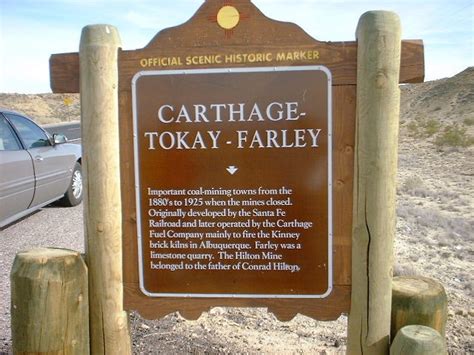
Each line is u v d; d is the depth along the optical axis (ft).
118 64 8.55
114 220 8.61
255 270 8.60
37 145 25.32
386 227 8.24
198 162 8.57
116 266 8.68
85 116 8.48
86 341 8.63
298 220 8.48
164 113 8.55
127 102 8.59
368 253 8.24
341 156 8.35
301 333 14.52
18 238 22.93
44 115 201.57
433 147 84.23
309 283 8.54
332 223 8.43
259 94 8.39
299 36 8.29
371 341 8.38
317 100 8.32
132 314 15.08
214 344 13.37
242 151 8.48
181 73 8.48
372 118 8.07
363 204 8.20
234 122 8.46
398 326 8.66
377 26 7.96
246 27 8.35
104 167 8.50
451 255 23.39
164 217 8.67
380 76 8.01
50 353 8.21
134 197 8.68
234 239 8.60
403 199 39.50
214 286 8.68
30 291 8.09
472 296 17.87
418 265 21.70
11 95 222.28
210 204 8.59
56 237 23.13
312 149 8.39
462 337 14.17
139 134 8.61
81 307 8.46
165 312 8.79
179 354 12.70
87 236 8.68
